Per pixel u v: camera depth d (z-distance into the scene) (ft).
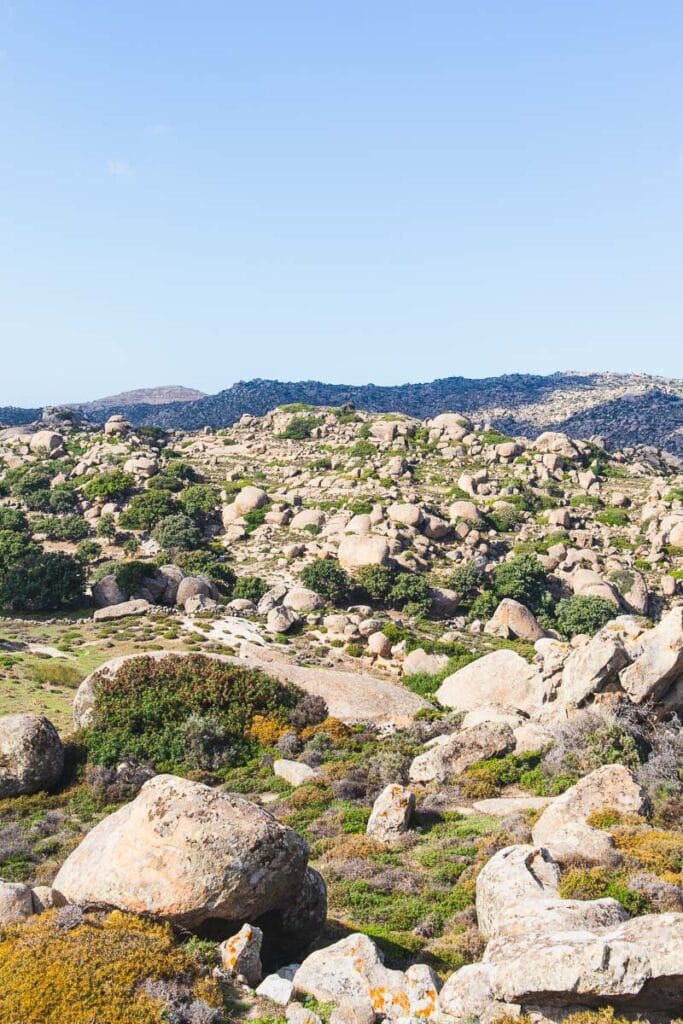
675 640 112.68
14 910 55.57
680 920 44.55
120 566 273.13
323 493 408.26
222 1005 47.78
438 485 422.82
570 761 103.35
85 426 574.97
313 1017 47.03
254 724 140.77
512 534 362.33
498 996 44.86
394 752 121.19
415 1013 47.91
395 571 301.02
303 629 240.32
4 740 120.78
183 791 58.18
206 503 385.29
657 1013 43.29
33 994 45.60
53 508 393.29
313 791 108.37
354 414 593.42
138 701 141.18
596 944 43.52
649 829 73.05
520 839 80.43
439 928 65.72
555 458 460.55
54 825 108.78
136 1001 45.75
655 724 111.14
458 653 216.74
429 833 88.99
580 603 278.67
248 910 55.11
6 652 199.41
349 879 77.41
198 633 225.97
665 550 352.08
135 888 53.98
